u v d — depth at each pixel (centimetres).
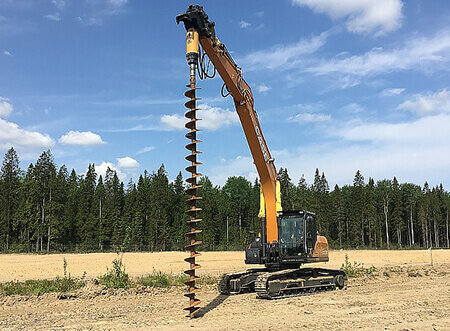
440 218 10225
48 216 6925
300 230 1620
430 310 1154
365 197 9512
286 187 9006
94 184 8806
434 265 3175
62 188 8262
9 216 7088
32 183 7006
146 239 8038
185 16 1123
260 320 1032
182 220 7988
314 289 1633
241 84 1423
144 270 2686
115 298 1448
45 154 7169
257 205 9788
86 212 7644
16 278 2195
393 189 10256
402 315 1089
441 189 12350
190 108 1110
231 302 1355
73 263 3275
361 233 9512
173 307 1255
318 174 10981
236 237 8619
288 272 1518
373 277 2186
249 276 1611
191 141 1087
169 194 8500
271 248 1568
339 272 1745
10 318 1095
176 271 2623
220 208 9125
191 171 1089
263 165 1531
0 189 7175
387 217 10094
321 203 9438
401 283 1878
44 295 1464
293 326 961
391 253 5278
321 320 1031
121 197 8631
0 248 6669
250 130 1470
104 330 928
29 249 6631
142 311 1188
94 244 7475
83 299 1423
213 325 972
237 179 10075
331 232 9719
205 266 3075
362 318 1055
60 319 1077
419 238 10850
